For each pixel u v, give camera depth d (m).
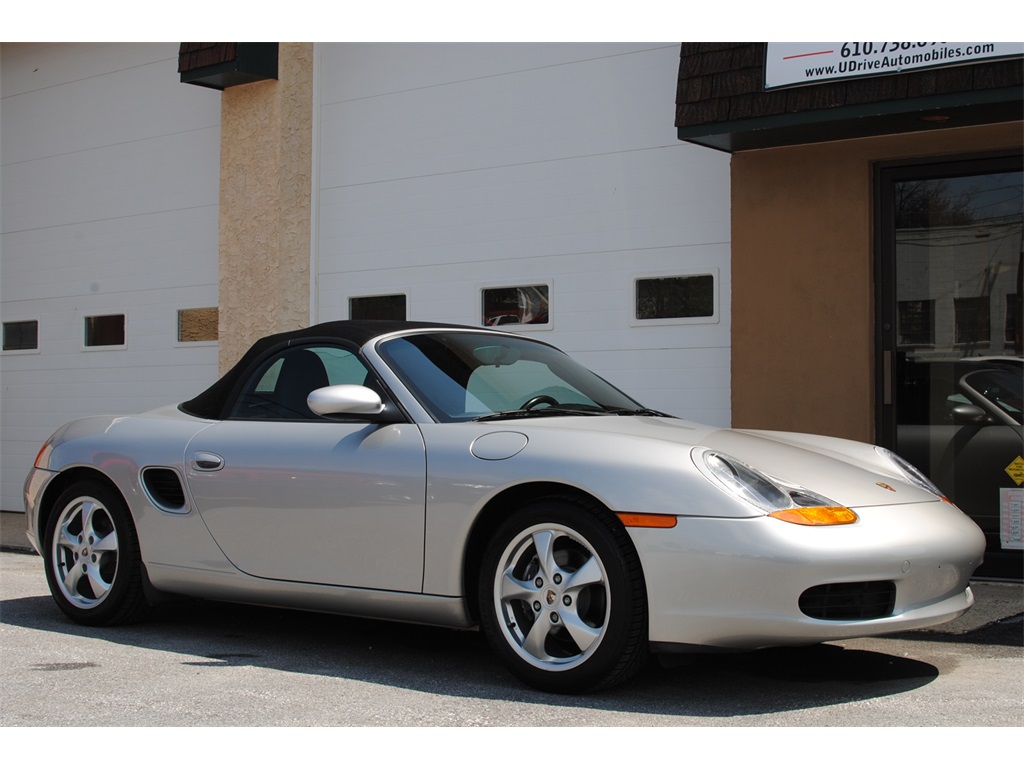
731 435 4.16
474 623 3.95
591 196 7.62
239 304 9.02
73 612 5.02
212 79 8.86
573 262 7.68
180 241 9.94
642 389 7.36
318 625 5.04
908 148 6.30
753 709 3.50
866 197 6.42
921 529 3.67
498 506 3.92
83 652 4.42
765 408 6.68
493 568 3.79
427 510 3.94
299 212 8.93
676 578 3.46
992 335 6.23
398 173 8.56
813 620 3.40
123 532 4.85
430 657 4.35
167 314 10.00
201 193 9.81
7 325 11.30
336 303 8.88
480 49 8.17
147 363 10.13
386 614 4.11
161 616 5.24
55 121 10.95
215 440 4.64
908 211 6.46
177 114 10.00
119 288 10.38
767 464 3.78
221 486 4.52
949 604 3.75
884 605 3.57
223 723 3.34
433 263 8.35
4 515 10.77
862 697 3.67
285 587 4.33
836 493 3.69
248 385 4.79
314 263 8.95
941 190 6.38
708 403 7.11
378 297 8.66
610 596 3.56
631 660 3.57
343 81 8.90
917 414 6.42
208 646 4.56
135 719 3.39
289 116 8.87
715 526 3.44
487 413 4.20
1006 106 5.65
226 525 4.50
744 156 6.77
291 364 4.69
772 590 3.38
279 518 4.34
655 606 3.49
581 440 3.77
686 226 7.24
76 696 3.67
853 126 6.12
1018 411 6.15
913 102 5.70
